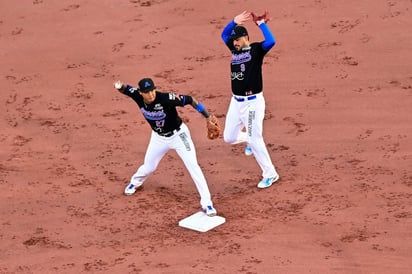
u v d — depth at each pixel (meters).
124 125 54.47
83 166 49.53
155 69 62.12
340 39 63.16
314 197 43.78
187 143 42.03
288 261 38.12
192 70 61.44
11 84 61.94
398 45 61.25
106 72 62.53
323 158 47.94
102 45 66.75
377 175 45.38
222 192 45.41
